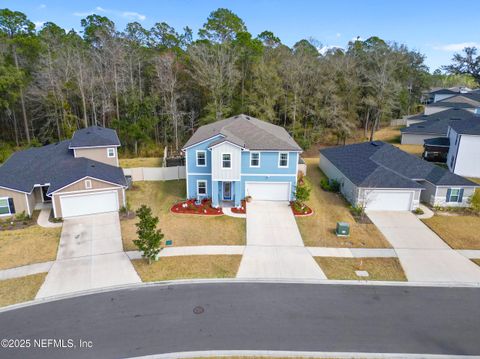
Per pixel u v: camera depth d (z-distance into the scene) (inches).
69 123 1768.0
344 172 1154.0
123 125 1771.7
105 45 1852.9
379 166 1087.0
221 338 510.9
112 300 603.8
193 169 1064.8
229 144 977.5
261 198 1096.2
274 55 2014.0
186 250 785.6
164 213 997.8
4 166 1116.5
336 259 753.6
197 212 997.2
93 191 966.4
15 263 725.9
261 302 598.9
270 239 844.0
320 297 615.2
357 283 662.5
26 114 1903.3
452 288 652.7
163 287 643.5
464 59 4001.0
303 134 1948.8
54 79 1708.9
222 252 778.2
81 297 612.7
